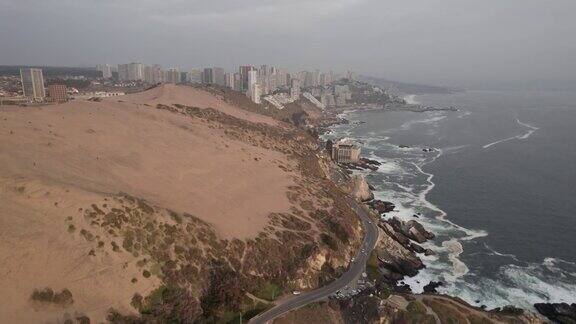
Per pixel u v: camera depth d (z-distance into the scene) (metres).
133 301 75.06
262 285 92.25
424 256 120.81
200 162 134.25
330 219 122.19
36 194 80.50
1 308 64.50
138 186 104.62
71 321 67.12
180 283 82.06
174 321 75.88
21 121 113.88
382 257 114.62
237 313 82.88
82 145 113.44
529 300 99.50
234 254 94.69
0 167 84.06
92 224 81.12
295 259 100.81
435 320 84.00
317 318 85.12
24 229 73.88
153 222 89.50
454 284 106.38
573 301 99.25
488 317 87.19
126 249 81.44
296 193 135.38
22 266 69.62
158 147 132.50
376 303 87.12
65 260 73.62
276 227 110.56
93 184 93.44
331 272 102.62
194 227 95.12
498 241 130.25
